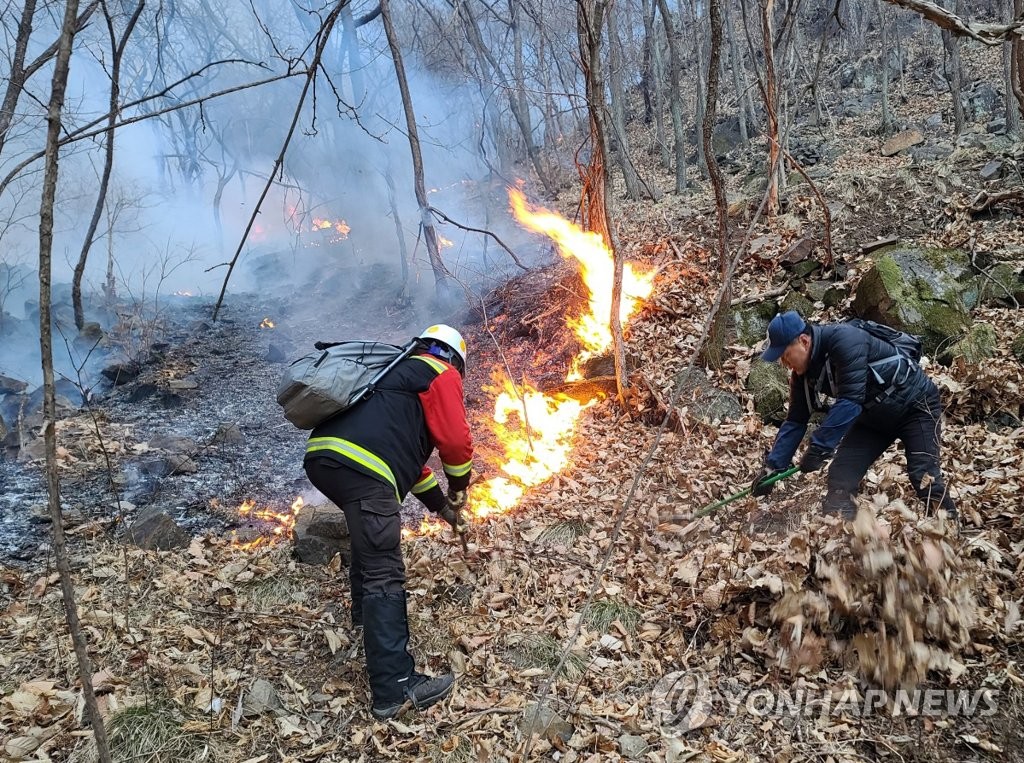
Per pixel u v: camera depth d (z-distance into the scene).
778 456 3.62
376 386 3.04
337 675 3.18
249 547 4.27
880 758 2.62
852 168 11.34
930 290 5.84
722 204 6.06
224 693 3.03
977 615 2.97
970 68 15.91
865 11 17.80
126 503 4.73
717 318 6.14
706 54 16.16
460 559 4.00
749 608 3.22
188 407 6.70
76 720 2.79
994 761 2.54
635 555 4.03
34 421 5.84
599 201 6.85
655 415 5.65
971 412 4.94
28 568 3.88
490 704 3.01
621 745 2.78
